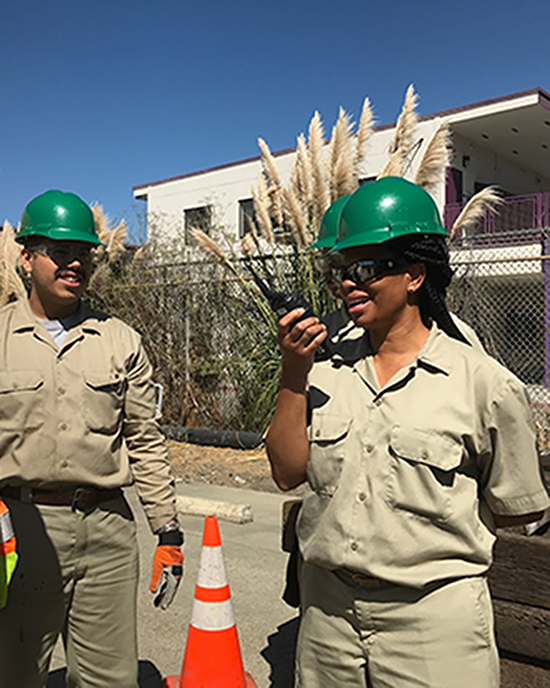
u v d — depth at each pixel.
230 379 9.70
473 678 1.69
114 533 2.44
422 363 1.79
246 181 21.14
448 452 1.70
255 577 4.70
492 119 18.16
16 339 2.40
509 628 2.71
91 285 10.82
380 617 1.75
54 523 2.32
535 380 9.79
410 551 1.71
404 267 1.77
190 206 22.59
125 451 2.54
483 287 9.06
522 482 1.75
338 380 1.90
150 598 4.37
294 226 8.77
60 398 2.36
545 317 9.75
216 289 9.79
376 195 1.78
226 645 2.72
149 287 10.45
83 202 2.53
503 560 2.74
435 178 8.99
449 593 1.71
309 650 1.92
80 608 2.41
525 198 16.66
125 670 2.46
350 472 1.78
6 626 2.26
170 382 10.31
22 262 2.54
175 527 2.55
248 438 8.96
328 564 1.80
